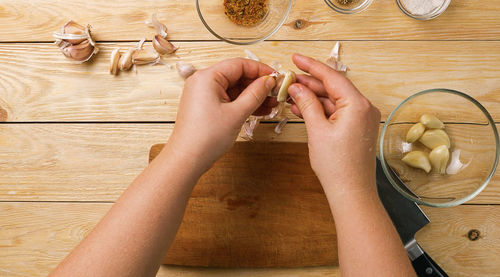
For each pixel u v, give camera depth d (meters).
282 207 0.67
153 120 0.70
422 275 0.65
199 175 0.59
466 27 0.69
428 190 0.68
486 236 0.68
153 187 0.57
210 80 0.59
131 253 0.55
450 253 0.68
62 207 0.70
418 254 0.65
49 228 0.70
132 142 0.70
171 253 0.67
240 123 0.59
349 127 0.57
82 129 0.70
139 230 0.55
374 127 0.59
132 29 0.70
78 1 0.70
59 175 0.70
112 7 0.70
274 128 0.69
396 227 0.67
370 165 0.58
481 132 0.67
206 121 0.58
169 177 0.57
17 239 0.70
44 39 0.70
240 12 0.69
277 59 0.69
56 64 0.70
